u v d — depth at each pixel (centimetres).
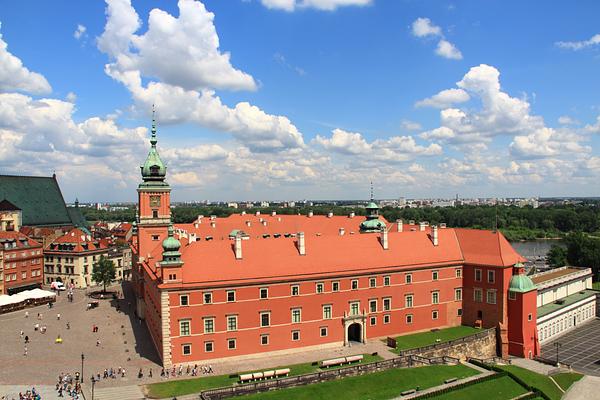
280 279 8819
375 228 13075
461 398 7438
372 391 7438
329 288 9306
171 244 8250
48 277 16388
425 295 10394
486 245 10781
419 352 8906
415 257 10456
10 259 14750
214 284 8344
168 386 7350
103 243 17675
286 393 7144
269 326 8794
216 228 14588
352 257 9850
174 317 8138
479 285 10550
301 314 9050
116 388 7269
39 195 19775
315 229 15438
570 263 18162
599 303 13538
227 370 8062
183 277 8306
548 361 9575
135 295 14338
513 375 8375
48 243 16825
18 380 7594
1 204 17600
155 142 12369
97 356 8762
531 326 10144
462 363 9012
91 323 11106
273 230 15162
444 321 10669
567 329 12075
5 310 12250
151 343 9538
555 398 8100
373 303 9794
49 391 7156
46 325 10931
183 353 8206
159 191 12181
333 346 9331
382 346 9356
